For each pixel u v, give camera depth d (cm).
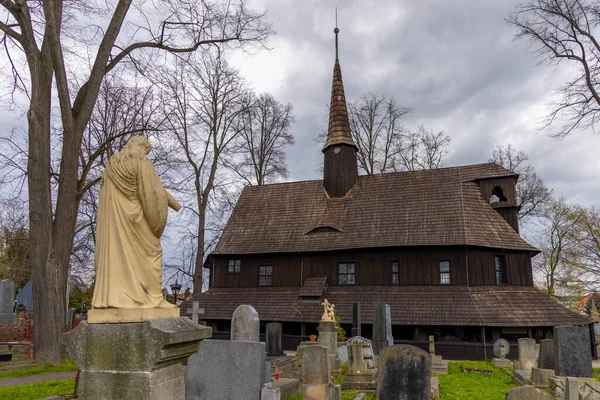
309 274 3075
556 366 1380
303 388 1255
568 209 3766
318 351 1258
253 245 3250
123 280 545
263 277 3212
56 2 1962
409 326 2658
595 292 2972
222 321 3044
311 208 3372
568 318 2492
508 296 2655
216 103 3600
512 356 2466
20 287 4931
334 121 3531
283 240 3216
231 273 3253
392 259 2897
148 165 566
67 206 1912
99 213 566
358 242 2984
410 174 3291
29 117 1886
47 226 1869
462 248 2742
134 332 517
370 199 3247
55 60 1855
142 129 2564
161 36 2256
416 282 2805
